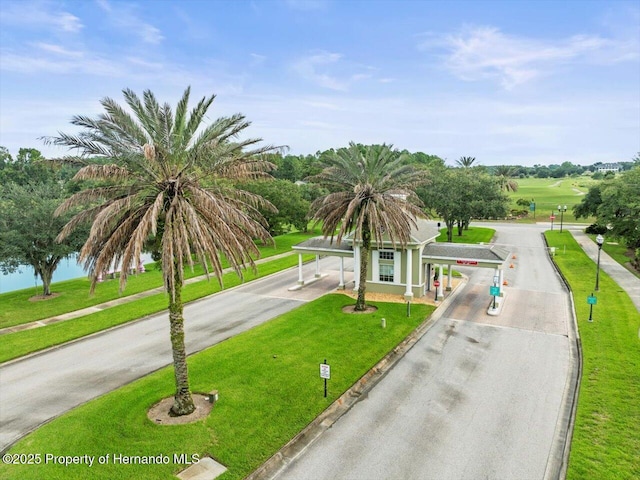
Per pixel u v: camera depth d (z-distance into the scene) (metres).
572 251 46.91
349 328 23.92
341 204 26.97
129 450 12.93
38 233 30.73
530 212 89.25
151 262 48.72
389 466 12.52
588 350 20.19
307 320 25.41
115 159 14.52
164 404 15.73
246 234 16.44
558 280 35.56
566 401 16.08
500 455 12.95
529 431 14.18
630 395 15.80
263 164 15.42
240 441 13.44
